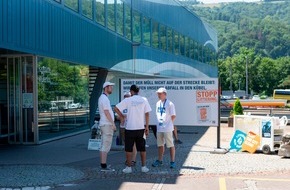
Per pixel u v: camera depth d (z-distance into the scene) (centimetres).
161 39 3416
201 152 1373
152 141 1689
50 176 966
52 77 1723
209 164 1134
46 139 1659
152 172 1019
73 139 1772
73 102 1967
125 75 2953
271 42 17062
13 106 1600
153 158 1237
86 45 1980
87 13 2011
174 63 3775
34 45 1484
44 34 1561
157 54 3291
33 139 1576
